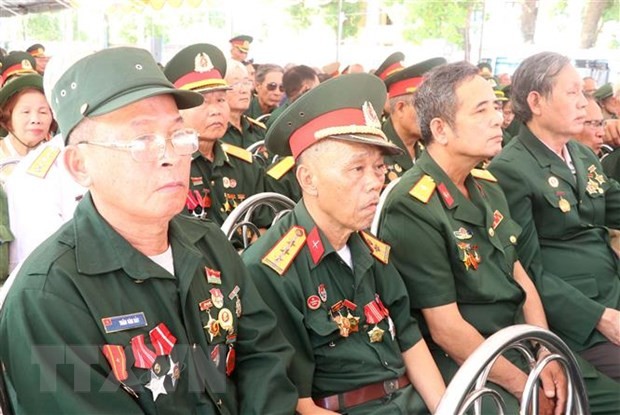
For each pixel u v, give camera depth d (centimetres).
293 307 161
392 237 192
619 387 210
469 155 199
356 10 1396
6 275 242
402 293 180
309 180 167
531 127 244
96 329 120
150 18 1452
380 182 164
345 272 170
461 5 1205
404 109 319
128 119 121
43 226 241
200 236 145
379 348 170
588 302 224
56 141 253
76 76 123
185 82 292
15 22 1298
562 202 237
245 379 147
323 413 156
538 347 208
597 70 882
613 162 336
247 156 321
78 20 1281
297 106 165
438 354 198
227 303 142
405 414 166
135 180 122
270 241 169
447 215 199
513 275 221
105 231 126
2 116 278
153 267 128
